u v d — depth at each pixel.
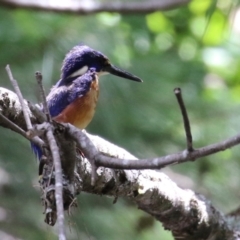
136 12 11.27
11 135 9.92
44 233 10.07
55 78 10.27
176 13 15.91
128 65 10.90
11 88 9.74
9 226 10.02
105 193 6.77
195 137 10.98
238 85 13.97
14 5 10.33
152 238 12.46
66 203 5.60
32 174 10.06
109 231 10.16
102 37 10.86
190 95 11.47
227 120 11.36
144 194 6.98
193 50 14.31
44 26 10.30
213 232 7.73
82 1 10.95
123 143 10.02
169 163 4.70
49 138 4.77
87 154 4.95
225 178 11.66
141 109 10.34
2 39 9.98
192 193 7.69
